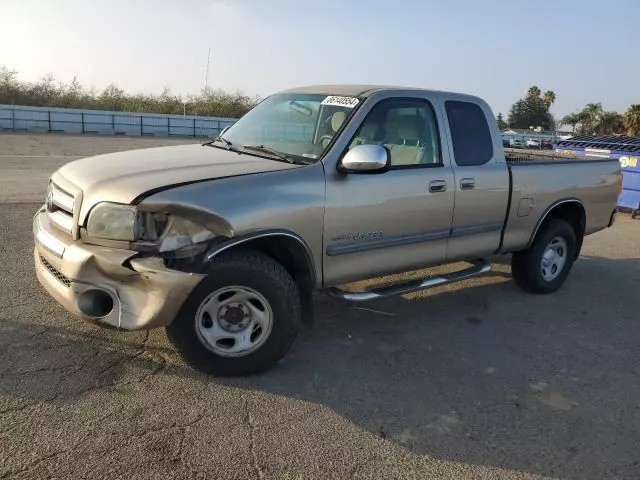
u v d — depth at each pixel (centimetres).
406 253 438
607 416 350
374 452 296
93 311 330
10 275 520
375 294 416
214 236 331
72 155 2052
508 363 416
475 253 495
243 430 305
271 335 358
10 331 401
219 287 339
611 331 496
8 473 257
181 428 302
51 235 355
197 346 346
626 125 6012
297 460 284
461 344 445
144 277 319
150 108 5409
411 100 441
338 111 415
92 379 345
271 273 351
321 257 383
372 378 377
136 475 262
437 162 451
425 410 342
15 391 325
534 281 568
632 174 1093
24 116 3778
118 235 323
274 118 454
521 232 527
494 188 486
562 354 439
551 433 327
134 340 400
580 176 573
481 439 316
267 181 353
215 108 5541
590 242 882
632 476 292
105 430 295
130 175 344
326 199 375
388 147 420
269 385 356
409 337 452
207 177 343
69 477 258
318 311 494
